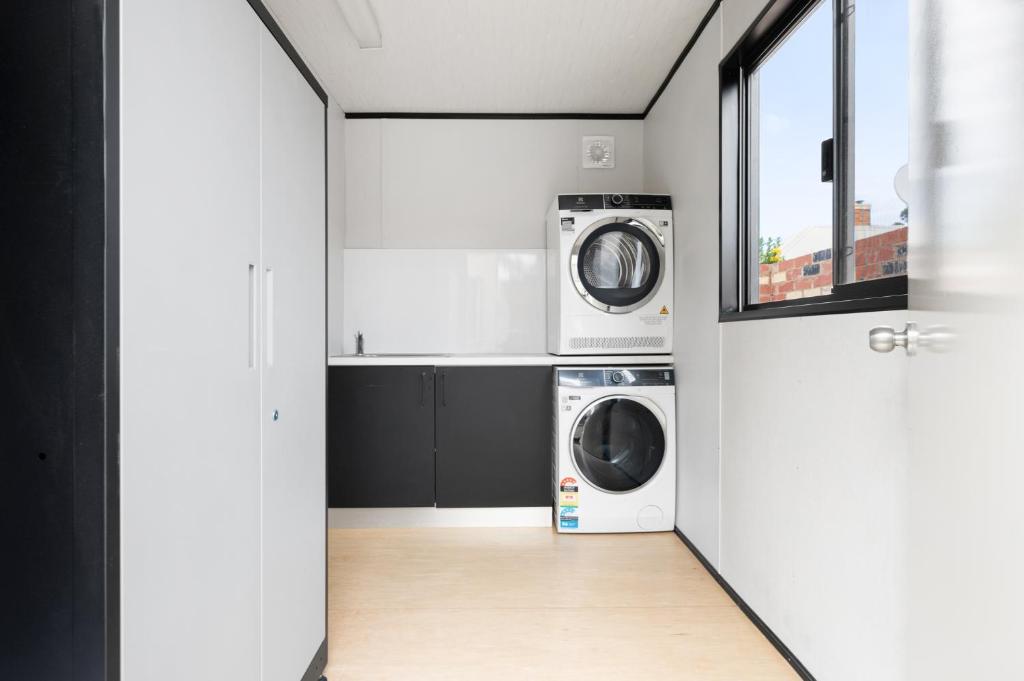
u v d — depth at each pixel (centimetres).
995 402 76
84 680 84
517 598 240
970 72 82
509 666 191
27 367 84
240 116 124
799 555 187
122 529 86
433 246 390
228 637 120
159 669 96
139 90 90
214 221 113
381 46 301
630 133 392
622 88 354
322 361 181
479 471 333
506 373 332
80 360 83
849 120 176
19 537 84
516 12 270
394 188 389
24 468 84
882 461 147
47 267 84
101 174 83
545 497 334
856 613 157
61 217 84
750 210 247
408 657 196
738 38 234
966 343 83
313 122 173
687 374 302
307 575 168
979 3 80
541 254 391
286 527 152
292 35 292
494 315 390
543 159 393
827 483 171
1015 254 72
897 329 141
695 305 289
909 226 100
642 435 320
